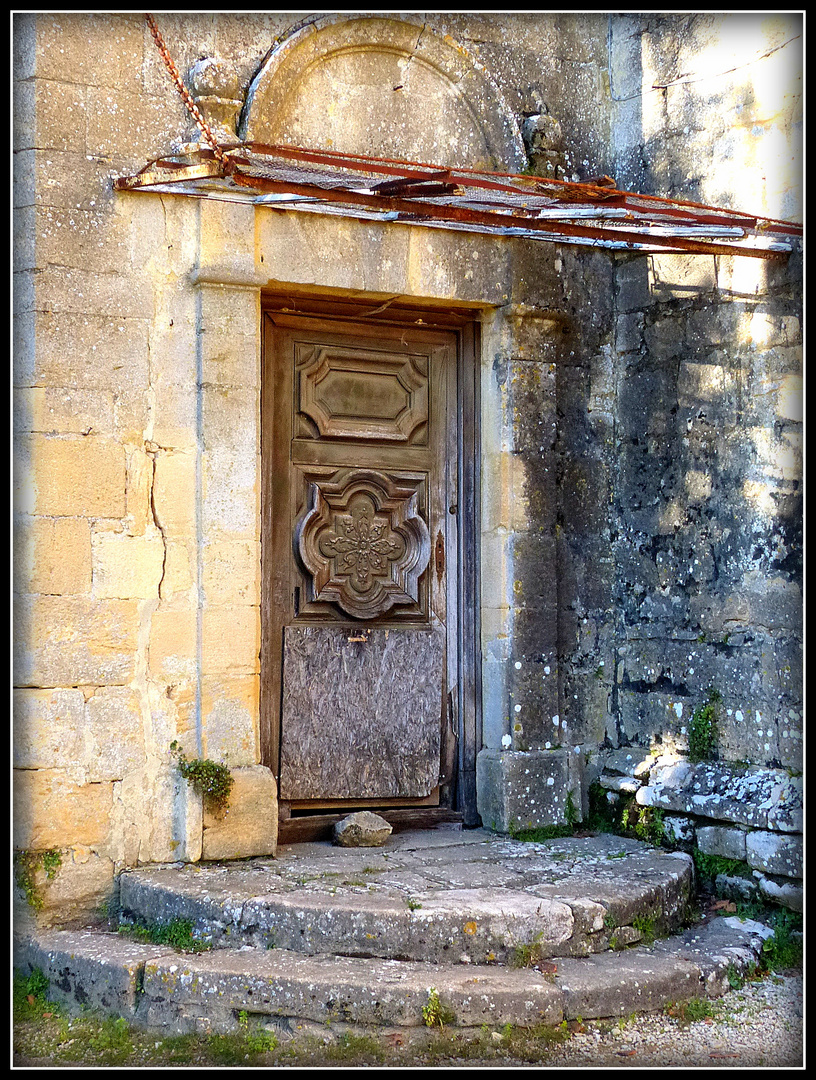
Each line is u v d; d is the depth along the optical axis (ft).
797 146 16.61
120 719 15.69
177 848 15.87
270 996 12.74
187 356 16.29
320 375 18.20
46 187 15.48
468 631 18.98
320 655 17.98
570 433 19.36
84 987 13.83
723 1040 13.01
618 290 19.76
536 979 13.14
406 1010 12.47
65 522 15.46
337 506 18.29
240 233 16.39
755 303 17.17
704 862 16.89
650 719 18.65
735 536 17.39
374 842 17.24
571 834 18.44
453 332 19.21
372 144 17.72
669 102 18.79
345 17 17.39
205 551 16.10
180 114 16.35
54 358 15.47
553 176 19.12
